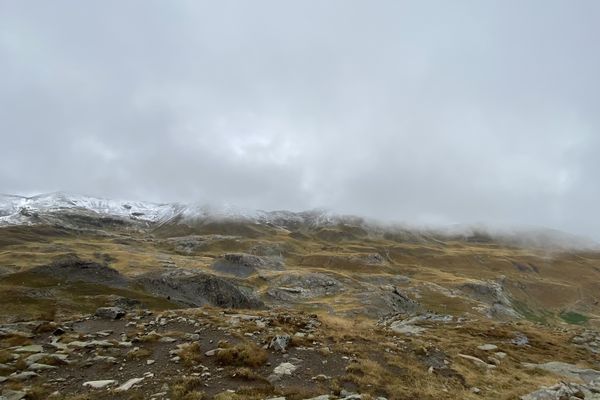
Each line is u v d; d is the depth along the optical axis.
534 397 21.38
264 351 22.25
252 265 178.62
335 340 26.30
